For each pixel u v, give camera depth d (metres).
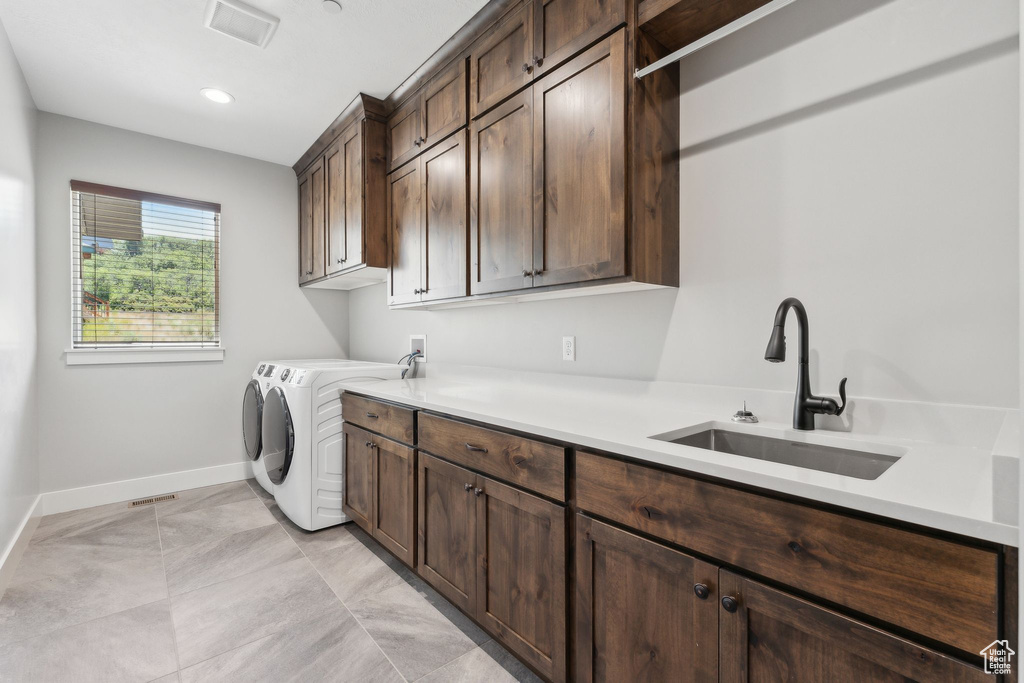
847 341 1.29
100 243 2.90
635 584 1.11
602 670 1.19
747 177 1.49
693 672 0.99
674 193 1.62
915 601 0.72
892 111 1.21
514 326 2.33
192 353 3.18
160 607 1.79
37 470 2.62
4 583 1.90
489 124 1.96
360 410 2.34
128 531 2.47
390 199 2.67
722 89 1.54
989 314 1.08
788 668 0.86
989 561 0.66
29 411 2.43
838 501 0.78
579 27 1.57
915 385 1.18
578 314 2.01
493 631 1.52
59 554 2.22
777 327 1.19
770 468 0.91
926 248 1.16
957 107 1.12
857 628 0.77
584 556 1.22
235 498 2.99
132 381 2.99
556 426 1.34
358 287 3.76
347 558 2.20
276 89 2.51
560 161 1.64
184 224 3.19
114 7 1.85
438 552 1.79
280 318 3.57
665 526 1.05
